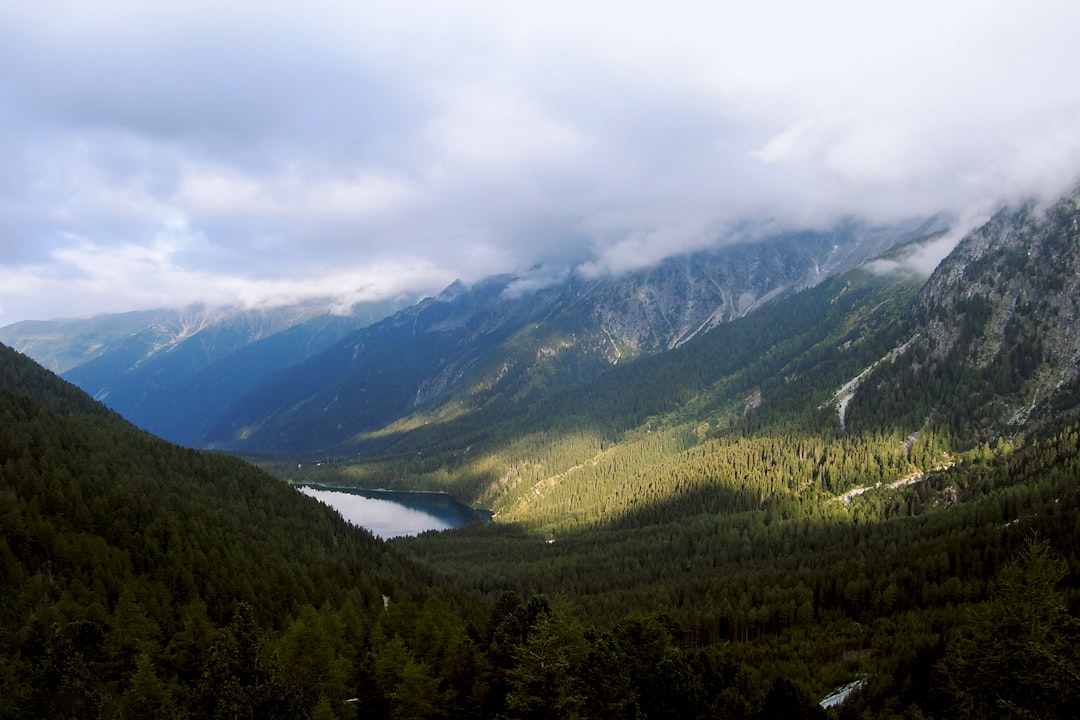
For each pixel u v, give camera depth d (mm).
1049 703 40438
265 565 134000
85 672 76750
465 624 99000
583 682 62375
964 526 155375
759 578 152625
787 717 64438
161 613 106688
